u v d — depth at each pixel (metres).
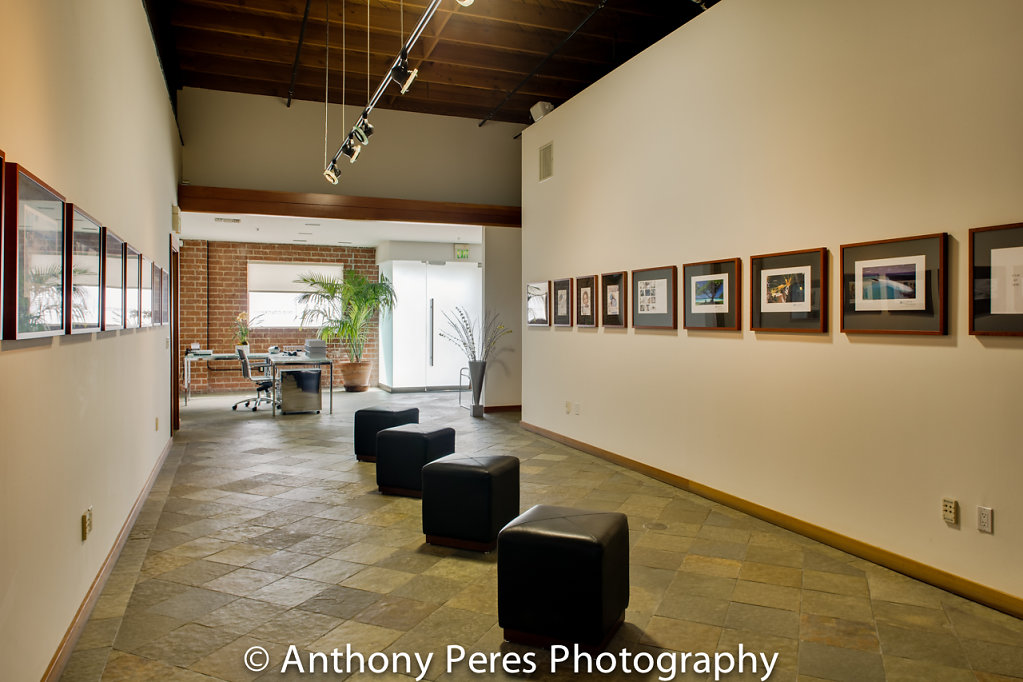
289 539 4.10
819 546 3.91
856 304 3.70
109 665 2.57
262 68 7.84
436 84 8.63
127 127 4.13
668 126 5.37
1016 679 2.46
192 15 6.48
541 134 7.66
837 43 3.82
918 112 3.36
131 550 3.89
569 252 7.04
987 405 3.06
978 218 3.09
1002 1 2.99
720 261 4.75
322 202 8.47
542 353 7.75
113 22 3.66
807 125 4.03
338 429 8.36
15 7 2.05
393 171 8.88
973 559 3.13
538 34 7.05
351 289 12.36
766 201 4.35
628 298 5.98
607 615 2.68
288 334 12.78
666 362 5.46
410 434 5.07
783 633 2.84
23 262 2.06
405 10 6.50
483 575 3.52
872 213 3.62
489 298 9.83
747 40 4.51
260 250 12.57
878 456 3.60
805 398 4.09
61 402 2.60
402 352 12.20
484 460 4.04
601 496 5.07
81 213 2.79
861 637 2.79
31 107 2.22
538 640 2.73
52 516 2.47
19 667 2.08
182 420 9.05
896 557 3.50
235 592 3.29
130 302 4.11
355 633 2.86
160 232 5.97
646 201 5.68
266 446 7.19
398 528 4.32
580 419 6.91
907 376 3.44
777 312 4.26
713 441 4.92
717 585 3.35
